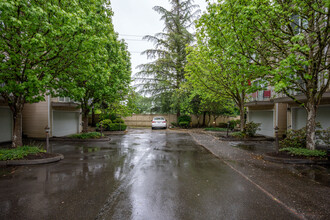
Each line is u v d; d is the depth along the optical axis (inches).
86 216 119.7
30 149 266.7
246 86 301.3
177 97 768.3
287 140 311.6
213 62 448.8
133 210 127.3
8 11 189.3
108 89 410.3
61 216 119.3
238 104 507.5
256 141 462.9
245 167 231.9
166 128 884.0
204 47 405.4
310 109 276.5
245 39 272.2
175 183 177.0
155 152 324.5
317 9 225.5
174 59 815.7
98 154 306.5
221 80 458.6
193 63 497.0
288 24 268.1
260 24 246.4
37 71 247.8
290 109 478.6
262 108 575.5
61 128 550.3
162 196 148.9
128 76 516.4
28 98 247.3
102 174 203.3
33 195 149.3
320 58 242.8
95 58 294.4
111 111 621.9
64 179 186.9
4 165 234.4
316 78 258.5
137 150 342.3
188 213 123.7
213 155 301.1
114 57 422.9
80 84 419.8
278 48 281.3
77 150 340.8
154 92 851.4
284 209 129.0
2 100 364.8
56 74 279.3
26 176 195.2
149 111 959.6
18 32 230.1
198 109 853.8
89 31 253.9
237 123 806.5
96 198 144.9
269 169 223.3
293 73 216.8
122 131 682.8
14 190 158.9
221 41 325.4
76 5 255.0
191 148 364.8
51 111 495.2
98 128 681.0
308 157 258.8
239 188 165.3
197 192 156.6
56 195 149.6
